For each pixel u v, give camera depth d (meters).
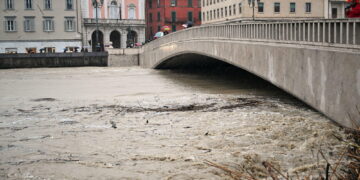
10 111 21.58
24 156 13.38
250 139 14.67
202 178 11.03
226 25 31.12
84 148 14.22
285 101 23.22
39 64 57.41
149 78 39.44
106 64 58.97
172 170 11.71
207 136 15.34
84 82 36.75
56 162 12.70
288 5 61.69
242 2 59.91
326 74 17.91
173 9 86.06
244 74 38.88
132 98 25.70
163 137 15.42
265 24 24.53
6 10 66.62
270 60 23.95
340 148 13.09
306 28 20.19
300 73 20.44
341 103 16.70
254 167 11.51
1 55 56.09
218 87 30.84
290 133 15.37
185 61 47.59
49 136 15.97
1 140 15.43
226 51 31.23
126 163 12.48
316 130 15.70
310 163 11.69
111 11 74.44
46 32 68.50
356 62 15.57
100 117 19.59
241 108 21.06
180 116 19.33
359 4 17.11
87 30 71.56
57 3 68.62
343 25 16.86
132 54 58.66
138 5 76.25
